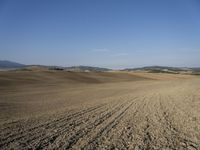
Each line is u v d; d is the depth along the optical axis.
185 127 11.04
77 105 17.83
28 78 57.31
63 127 10.50
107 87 41.97
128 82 65.69
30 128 10.16
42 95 25.94
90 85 48.59
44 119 12.17
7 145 7.78
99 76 81.62
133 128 10.69
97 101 20.55
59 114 13.73
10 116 12.90
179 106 17.66
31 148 7.54
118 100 21.41
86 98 23.11
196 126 11.26
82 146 7.92
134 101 20.67
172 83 56.66
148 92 30.73
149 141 8.78
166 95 26.23
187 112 15.02
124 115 13.83
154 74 109.62
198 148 8.10
